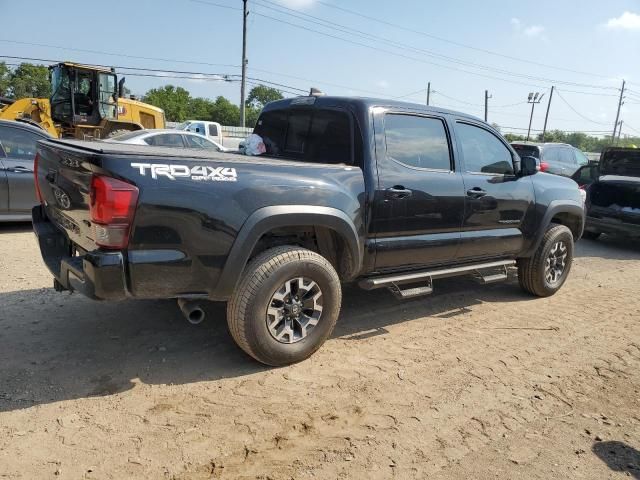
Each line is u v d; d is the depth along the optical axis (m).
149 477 2.62
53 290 5.24
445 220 4.75
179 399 3.37
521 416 3.40
